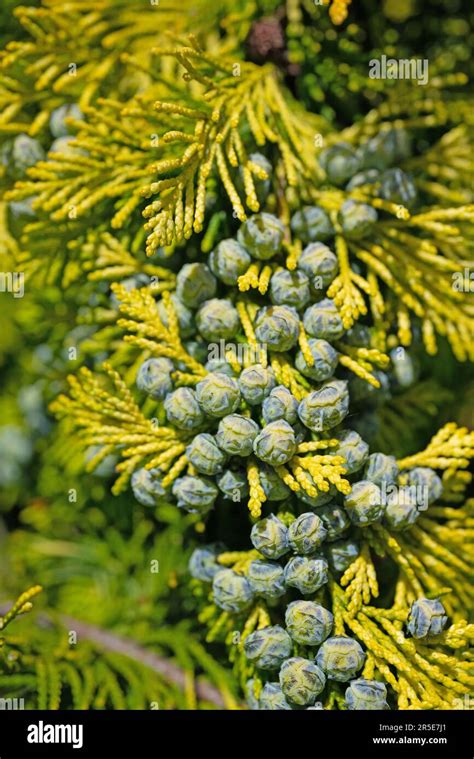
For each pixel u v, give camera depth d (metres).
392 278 0.38
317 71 0.41
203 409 0.35
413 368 0.39
